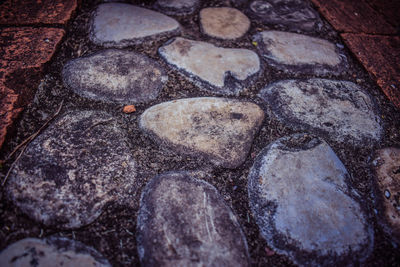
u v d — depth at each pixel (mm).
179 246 321
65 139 367
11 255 306
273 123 414
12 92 378
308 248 330
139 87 422
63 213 327
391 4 604
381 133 413
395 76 473
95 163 357
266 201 353
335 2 591
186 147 380
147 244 323
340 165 381
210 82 438
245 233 340
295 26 538
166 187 352
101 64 433
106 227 332
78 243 321
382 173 380
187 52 465
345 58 499
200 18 528
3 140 348
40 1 483
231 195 360
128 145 378
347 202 355
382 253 337
